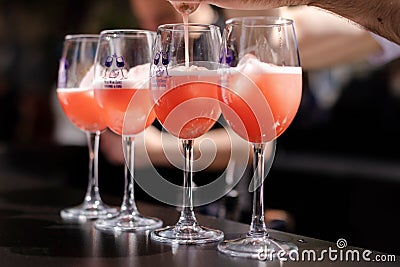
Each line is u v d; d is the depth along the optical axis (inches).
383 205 122.0
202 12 94.0
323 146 145.3
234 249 44.1
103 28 170.2
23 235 50.4
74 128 182.7
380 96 142.7
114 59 52.1
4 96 203.0
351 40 95.5
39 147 106.7
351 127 144.6
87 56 60.1
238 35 43.4
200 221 55.3
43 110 200.8
